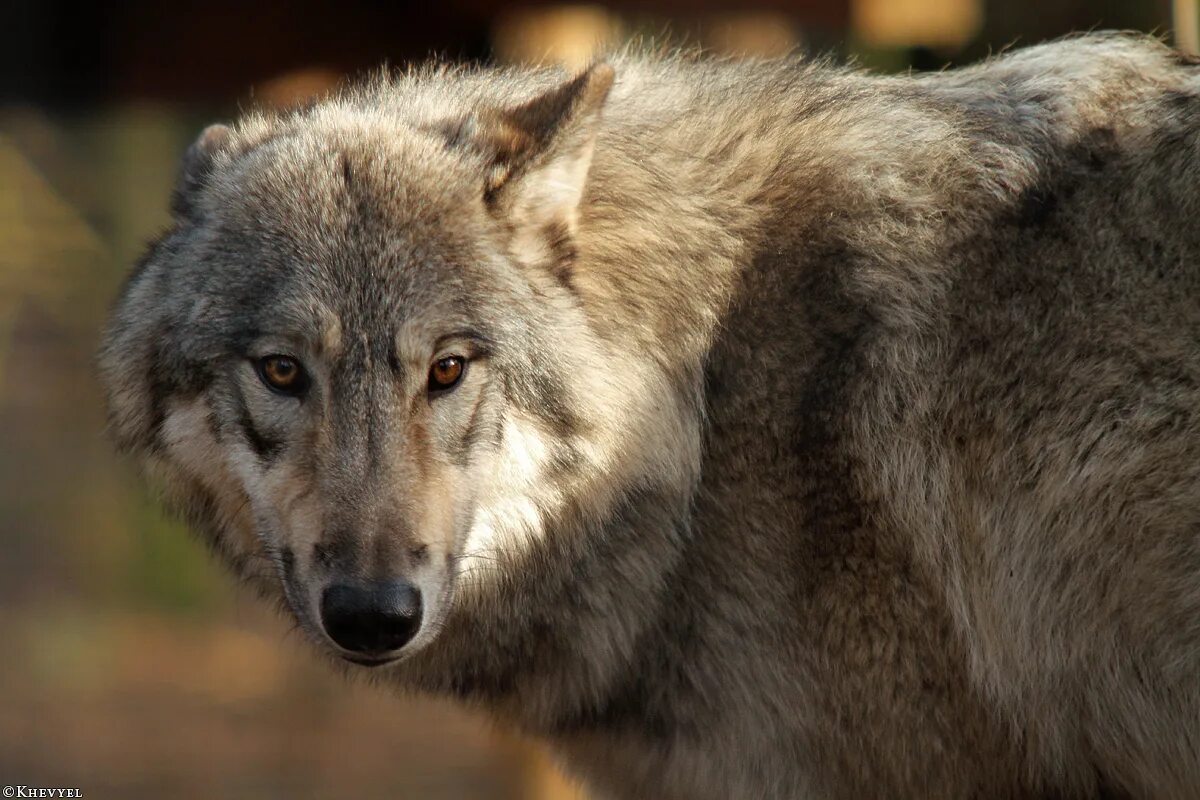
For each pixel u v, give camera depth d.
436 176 7.52
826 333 7.58
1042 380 7.30
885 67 17.56
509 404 7.34
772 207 7.77
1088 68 7.87
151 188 19.72
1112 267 7.25
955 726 7.63
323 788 16.56
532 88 8.41
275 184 7.60
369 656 6.87
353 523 6.87
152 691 18.83
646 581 7.62
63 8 15.23
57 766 16.66
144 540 21.30
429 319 7.13
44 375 21.45
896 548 7.43
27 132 17.05
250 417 7.35
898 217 7.67
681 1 12.71
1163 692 7.21
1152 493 7.09
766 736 7.70
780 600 7.55
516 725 8.34
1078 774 7.71
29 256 19.03
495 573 7.57
